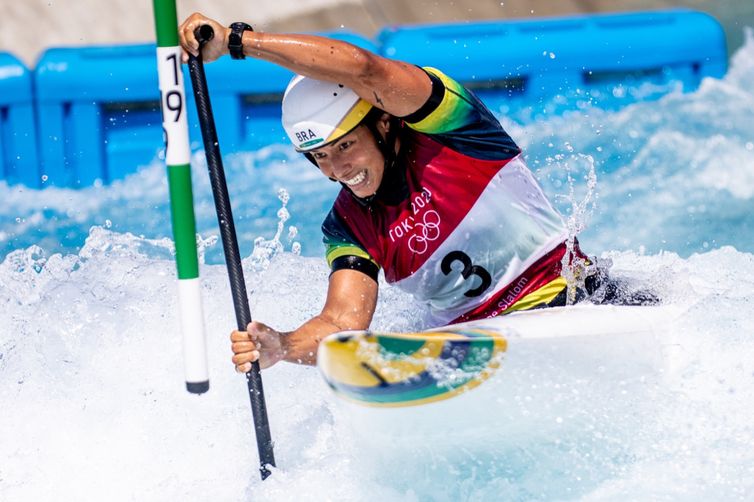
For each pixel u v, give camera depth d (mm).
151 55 25953
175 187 10625
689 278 14383
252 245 21031
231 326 14680
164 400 12984
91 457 11992
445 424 10359
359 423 10305
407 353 9727
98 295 14797
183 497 11125
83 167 25125
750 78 26969
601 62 26172
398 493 10641
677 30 26719
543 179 22734
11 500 11328
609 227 21047
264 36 10812
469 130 11562
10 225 22703
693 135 24422
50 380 13344
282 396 13094
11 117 25250
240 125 25469
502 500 10391
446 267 12102
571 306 11984
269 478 11008
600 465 10688
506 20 28859
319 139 11078
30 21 28984
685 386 11070
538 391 10484
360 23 29828
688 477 10375
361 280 11922
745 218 21391
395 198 11688
